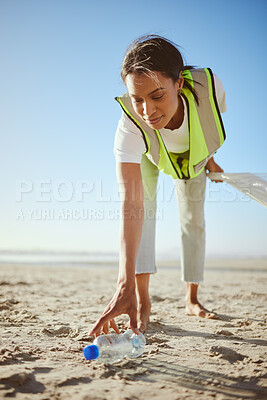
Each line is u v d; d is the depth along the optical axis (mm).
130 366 1837
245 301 4457
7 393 1448
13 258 23328
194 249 3203
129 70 1869
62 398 1419
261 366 1866
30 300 4316
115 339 1896
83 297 4754
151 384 1607
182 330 2703
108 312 1797
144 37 1993
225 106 2729
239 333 2615
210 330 2709
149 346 2223
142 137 2344
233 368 1831
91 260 20734
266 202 2727
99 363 1856
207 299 4602
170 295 5070
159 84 1868
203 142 2500
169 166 2613
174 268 14234
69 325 2783
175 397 1466
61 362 1861
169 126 2398
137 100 1936
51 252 31234
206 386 1597
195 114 2383
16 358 1892
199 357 2012
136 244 2041
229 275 10117
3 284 6402
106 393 1482
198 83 2344
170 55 1915
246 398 1472
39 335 2441
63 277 8969
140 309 2811
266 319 3189
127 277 1910
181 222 3213
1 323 2814
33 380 1597
